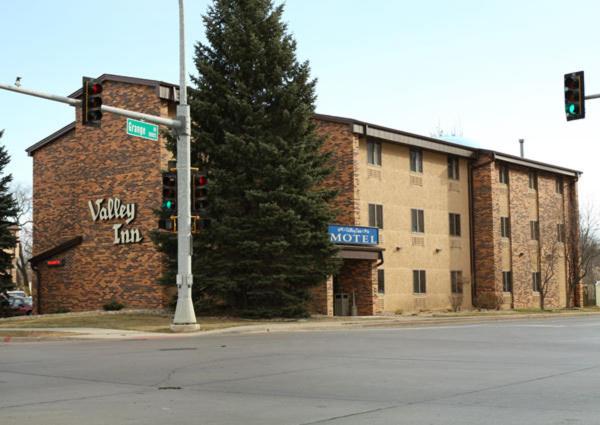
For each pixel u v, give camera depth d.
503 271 49.94
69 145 41.38
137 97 37.25
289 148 31.75
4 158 40.16
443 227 46.44
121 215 37.62
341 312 38.66
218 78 31.98
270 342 20.92
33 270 41.03
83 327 27.61
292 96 31.98
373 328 28.56
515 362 14.95
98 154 39.09
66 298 39.91
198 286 31.67
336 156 39.31
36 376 13.78
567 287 57.50
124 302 37.31
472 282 48.59
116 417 9.33
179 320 25.64
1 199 40.00
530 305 52.38
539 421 8.51
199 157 32.59
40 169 43.09
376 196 41.47
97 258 38.69
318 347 18.94
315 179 32.22
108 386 12.26
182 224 25.73
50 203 42.25
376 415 9.14
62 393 11.55
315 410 9.61
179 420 9.05
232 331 25.72
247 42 32.03
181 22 25.52
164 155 36.81
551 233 55.72
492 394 10.68
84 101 21.03
